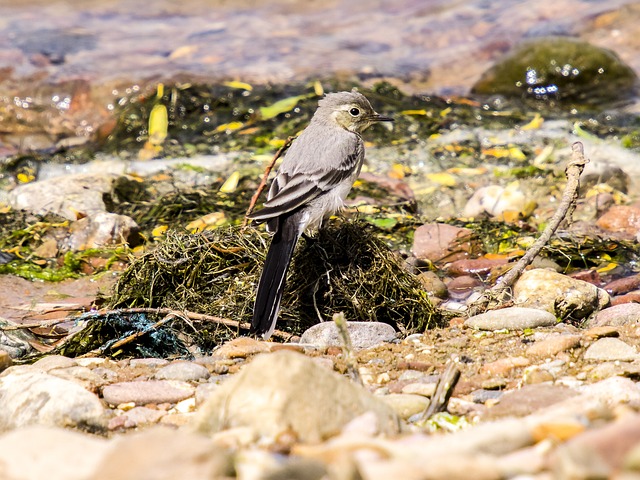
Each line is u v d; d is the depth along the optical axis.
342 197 11.62
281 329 10.56
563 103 19.97
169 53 23.34
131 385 8.59
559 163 16.61
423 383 8.48
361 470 5.35
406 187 15.76
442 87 21.36
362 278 10.63
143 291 10.72
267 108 18.25
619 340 9.05
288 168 11.57
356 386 6.99
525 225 14.41
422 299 10.79
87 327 10.36
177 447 5.69
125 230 14.13
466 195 15.84
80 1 27.56
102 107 20.61
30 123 20.47
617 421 6.37
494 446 6.04
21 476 5.72
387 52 23.44
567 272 12.99
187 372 8.90
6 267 13.36
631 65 21.83
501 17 24.66
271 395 6.71
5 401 7.82
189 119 18.88
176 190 15.73
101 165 17.38
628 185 15.94
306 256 10.78
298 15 26.53
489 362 9.00
